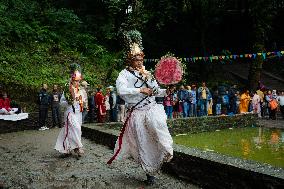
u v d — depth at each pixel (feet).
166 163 18.31
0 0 67.15
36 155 24.71
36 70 56.85
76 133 23.16
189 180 16.60
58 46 66.03
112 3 74.43
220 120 41.88
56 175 18.38
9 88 48.80
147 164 15.99
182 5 86.38
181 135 37.22
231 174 14.29
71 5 82.99
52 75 57.11
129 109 16.58
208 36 107.04
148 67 89.92
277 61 103.76
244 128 43.45
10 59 56.39
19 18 66.64
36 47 63.31
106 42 79.66
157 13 84.53
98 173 18.61
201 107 57.77
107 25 76.69
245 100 60.80
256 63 73.67
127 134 16.67
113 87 52.06
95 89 56.90
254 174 13.26
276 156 25.20
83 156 23.52
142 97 16.33
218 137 35.63
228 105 60.80
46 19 71.36
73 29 73.72
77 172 18.95
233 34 108.37
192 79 86.07
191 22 90.84
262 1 72.43
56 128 46.11
